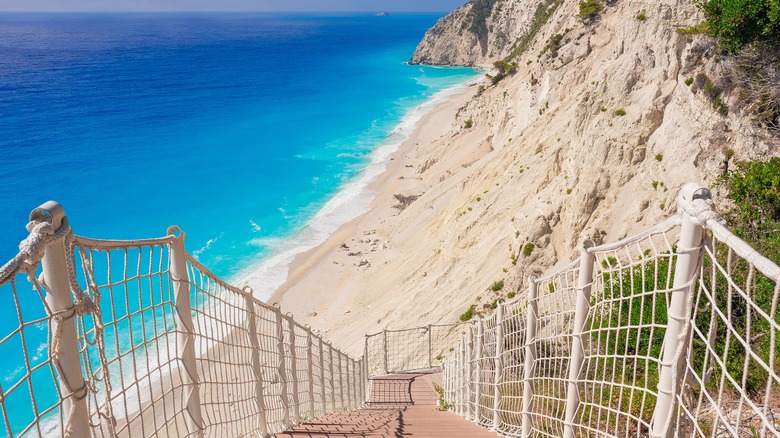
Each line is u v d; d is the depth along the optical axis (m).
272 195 60.69
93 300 3.62
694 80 18.77
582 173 23.53
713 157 17.48
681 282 3.41
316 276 42.50
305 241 49.09
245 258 46.69
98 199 60.31
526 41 101.19
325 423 8.83
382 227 48.47
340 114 98.81
